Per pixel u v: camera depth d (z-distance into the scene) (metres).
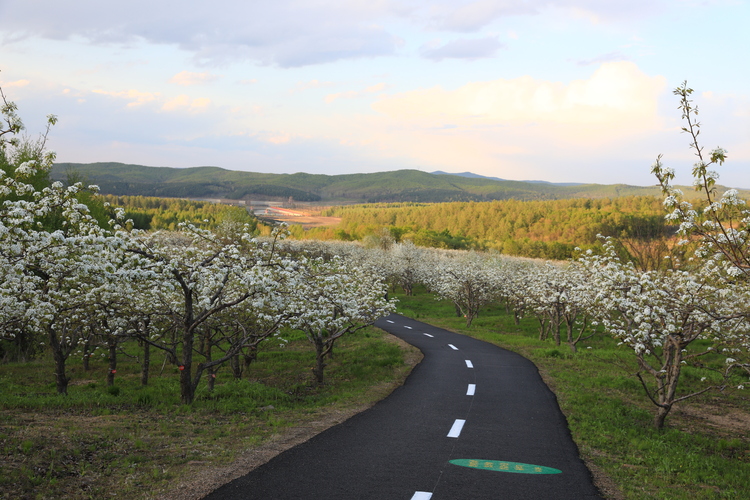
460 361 20.77
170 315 13.79
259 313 14.50
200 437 9.08
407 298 60.38
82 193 29.23
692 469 8.72
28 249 9.31
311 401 13.99
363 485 6.63
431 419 11.05
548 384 16.20
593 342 29.50
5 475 6.36
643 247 32.16
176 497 6.07
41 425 9.12
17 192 10.16
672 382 11.41
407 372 18.36
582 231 105.25
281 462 7.57
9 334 13.90
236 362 18.31
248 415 11.39
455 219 183.38
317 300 16.16
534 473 7.49
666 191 7.66
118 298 12.73
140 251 11.29
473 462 7.90
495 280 38.94
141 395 13.09
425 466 7.58
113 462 7.32
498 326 37.53
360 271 18.50
